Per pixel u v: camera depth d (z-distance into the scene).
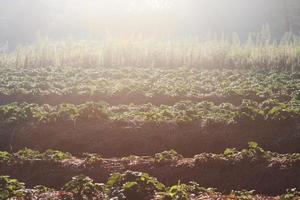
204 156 18.16
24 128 22.58
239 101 27.75
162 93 28.53
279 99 27.36
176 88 29.53
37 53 43.72
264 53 42.72
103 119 22.88
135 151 21.03
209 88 30.36
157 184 14.27
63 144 21.48
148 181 14.21
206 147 20.97
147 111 24.91
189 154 20.80
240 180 17.30
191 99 28.19
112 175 14.84
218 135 21.27
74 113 23.39
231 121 21.83
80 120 22.83
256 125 21.67
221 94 28.61
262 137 21.00
